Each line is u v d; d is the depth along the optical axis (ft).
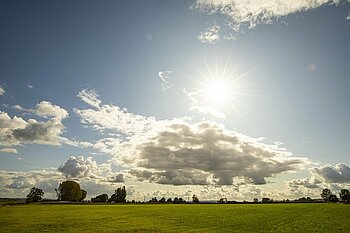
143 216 211.41
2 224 159.84
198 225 155.63
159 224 159.94
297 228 140.97
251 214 226.17
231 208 305.32
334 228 140.15
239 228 142.82
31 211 267.18
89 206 366.22
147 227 146.10
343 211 247.09
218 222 170.30
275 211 255.50
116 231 131.13
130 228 142.00
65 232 127.75
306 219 183.83
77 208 315.99
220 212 248.93
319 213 229.04
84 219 188.24
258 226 150.61
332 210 259.19
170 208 313.53
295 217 198.29
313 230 133.59
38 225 154.61
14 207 338.54
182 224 160.35
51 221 175.22
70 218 195.11
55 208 317.01
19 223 164.55
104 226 150.20
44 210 281.74
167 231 131.34
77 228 142.20
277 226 149.69
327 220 176.65
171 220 182.50
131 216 211.00
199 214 228.02
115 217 203.10
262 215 216.33
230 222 169.99
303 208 290.56
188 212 250.37
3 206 365.40
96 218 195.42
